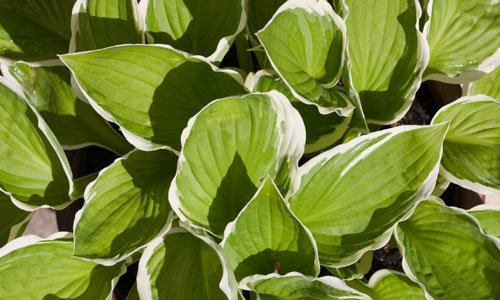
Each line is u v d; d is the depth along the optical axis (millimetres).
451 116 927
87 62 824
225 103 800
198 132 809
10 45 954
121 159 882
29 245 880
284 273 849
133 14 886
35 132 888
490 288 864
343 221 866
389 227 848
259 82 904
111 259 832
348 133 912
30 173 905
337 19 852
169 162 906
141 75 846
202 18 921
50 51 961
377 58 900
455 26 943
